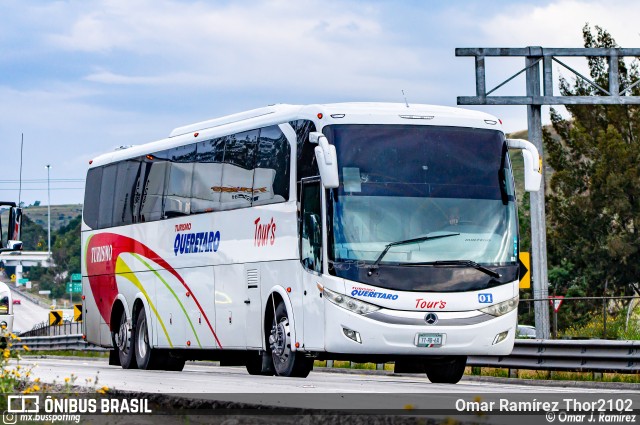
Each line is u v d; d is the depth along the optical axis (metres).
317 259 25.69
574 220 90.81
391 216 25.58
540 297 43.25
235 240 29.67
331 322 25.17
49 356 66.31
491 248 25.98
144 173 35.19
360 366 42.44
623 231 91.19
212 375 29.72
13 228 34.09
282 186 27.55
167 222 33.41
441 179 26.06
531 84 43.12
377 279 25.14
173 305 33.00
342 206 25.39
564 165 96.44
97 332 38.00
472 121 26.83
